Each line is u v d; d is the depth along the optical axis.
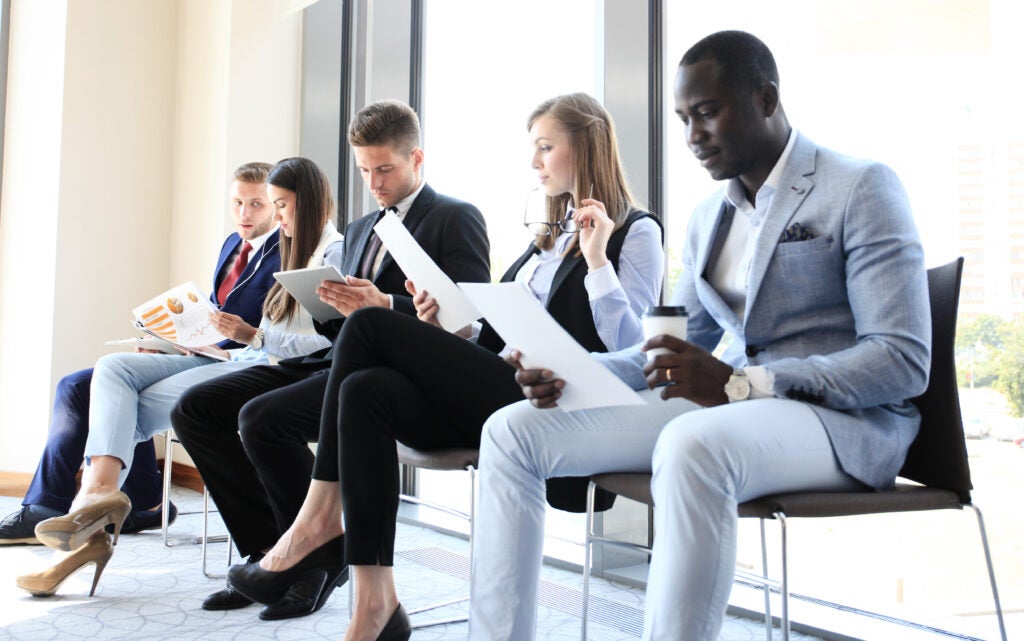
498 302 1.35
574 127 1.98
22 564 2.66
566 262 1.95
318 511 1.90
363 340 1.71
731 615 2.23
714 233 1.62
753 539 2.31
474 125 3.32
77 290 3.98
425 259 1.83
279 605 2.13
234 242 3.17
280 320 2.53
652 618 1.22
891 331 1.31
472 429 1.75
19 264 4.03
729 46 1.43
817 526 2.20
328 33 3.96
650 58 2.56
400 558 2.85
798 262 1.42
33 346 3.94
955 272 1.44
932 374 1.44
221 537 3.01
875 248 1.34
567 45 2.92
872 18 2.11
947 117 1.98
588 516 1.61
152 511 3.14
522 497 1.47
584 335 1.88
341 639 1.97
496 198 3.19
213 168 3.97
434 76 3.58
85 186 4.01
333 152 3.93
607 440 1.47
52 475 2.94
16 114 4.11
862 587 2.12
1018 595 1.88
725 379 1.32
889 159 2.09
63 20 3.97
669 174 2.56
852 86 2.15
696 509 1.20
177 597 2.32
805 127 2.25
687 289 1.69
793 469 1.27
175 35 4.28
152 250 4.21
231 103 3.87
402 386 1.68
